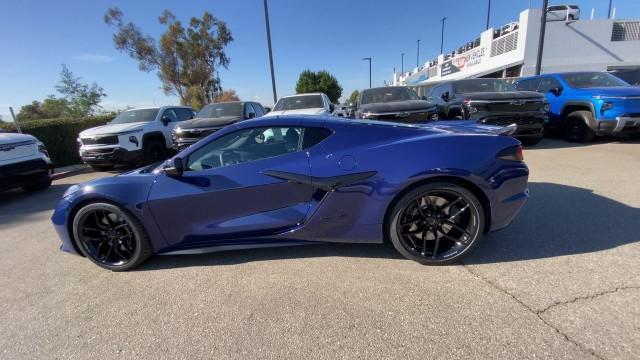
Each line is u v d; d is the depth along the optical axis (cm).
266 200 286
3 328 234
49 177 696
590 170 533
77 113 2295
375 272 273
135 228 293
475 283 250
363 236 281
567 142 795
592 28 1888
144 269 305
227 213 291
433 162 261
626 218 343
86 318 240
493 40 2311
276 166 282
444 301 231
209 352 200
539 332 196
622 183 459
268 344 203
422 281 257
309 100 991
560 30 1895
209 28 2967
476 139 273
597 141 780
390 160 268
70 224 307
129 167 954
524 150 730
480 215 268
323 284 261
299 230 286
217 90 3306
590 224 334
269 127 292
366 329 209
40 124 1016
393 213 271
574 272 254
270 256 312
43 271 317
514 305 221
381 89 879
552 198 415
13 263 339
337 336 205
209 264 306
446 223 276
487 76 2406
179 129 821
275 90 1625
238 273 286
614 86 755
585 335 191
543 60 1928
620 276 245
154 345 208
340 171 272
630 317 203
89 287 282
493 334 197
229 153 295
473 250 280
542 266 265
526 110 700
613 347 182
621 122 680
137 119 944
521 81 973
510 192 270
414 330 205
